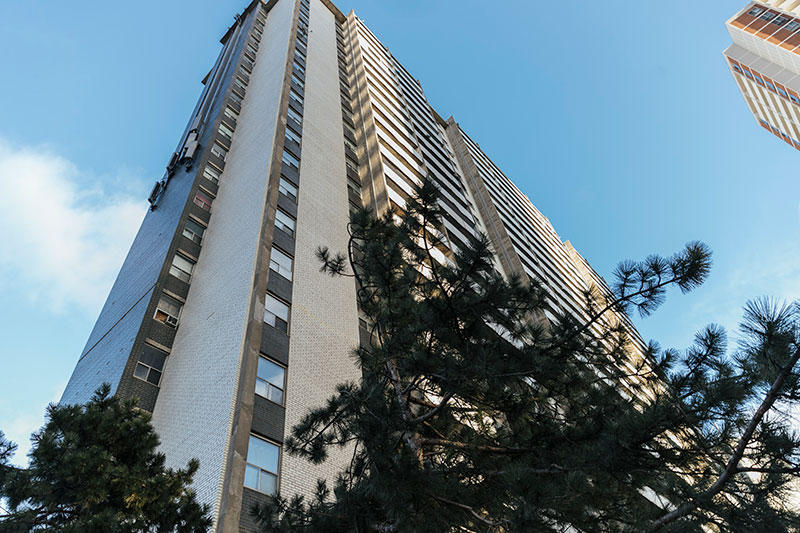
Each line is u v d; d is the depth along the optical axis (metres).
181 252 26.97
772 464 8.13
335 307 24.17
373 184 36.12
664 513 9.23
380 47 69.31
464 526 8.89
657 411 8.28
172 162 36.44
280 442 16.92
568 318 11.35
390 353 10.77
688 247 9.51
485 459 9.99
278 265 23.39
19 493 10.18
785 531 8.09
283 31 51.97
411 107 59.41
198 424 17.72
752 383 7.78
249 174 30.62
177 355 22.30
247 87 45.62
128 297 27.31
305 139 35.44
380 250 10.94
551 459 9.46
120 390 20.00
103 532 9.17
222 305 22.30
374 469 8.84
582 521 9.02
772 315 7.26
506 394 10.28
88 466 10.08
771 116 77.88
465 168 64.75
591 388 10.69
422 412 11.02
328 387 20.02
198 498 14.88
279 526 9.91
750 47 77.31
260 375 18.17
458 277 10.76
